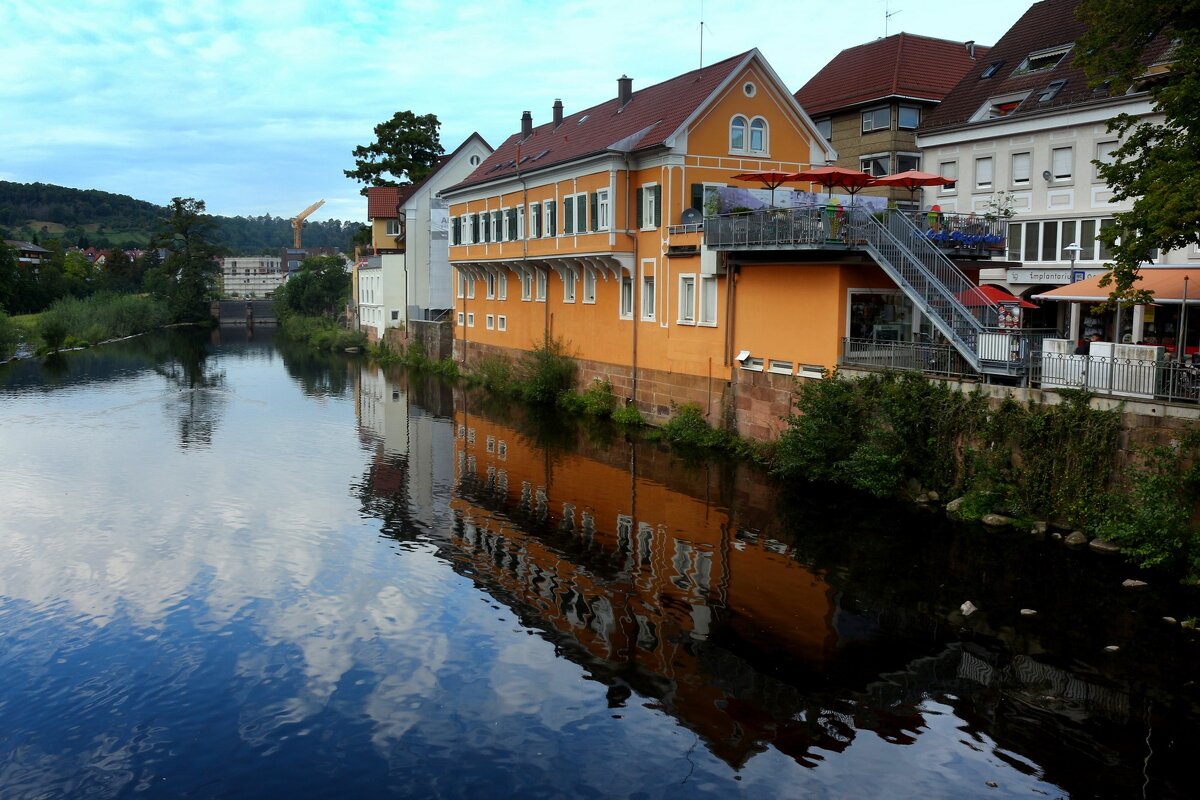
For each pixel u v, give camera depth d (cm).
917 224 2478
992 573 1736
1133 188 1709
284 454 3038
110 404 4200
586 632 1552
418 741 1218
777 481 2492
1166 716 1241
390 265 6619
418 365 5788
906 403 2194
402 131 7762
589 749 1195
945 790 1091
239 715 1289
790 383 2628
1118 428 1784
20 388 4788
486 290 4847
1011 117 3166
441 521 2217
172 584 1789
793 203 2995
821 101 4588
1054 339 1961
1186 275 2086
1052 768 1128
